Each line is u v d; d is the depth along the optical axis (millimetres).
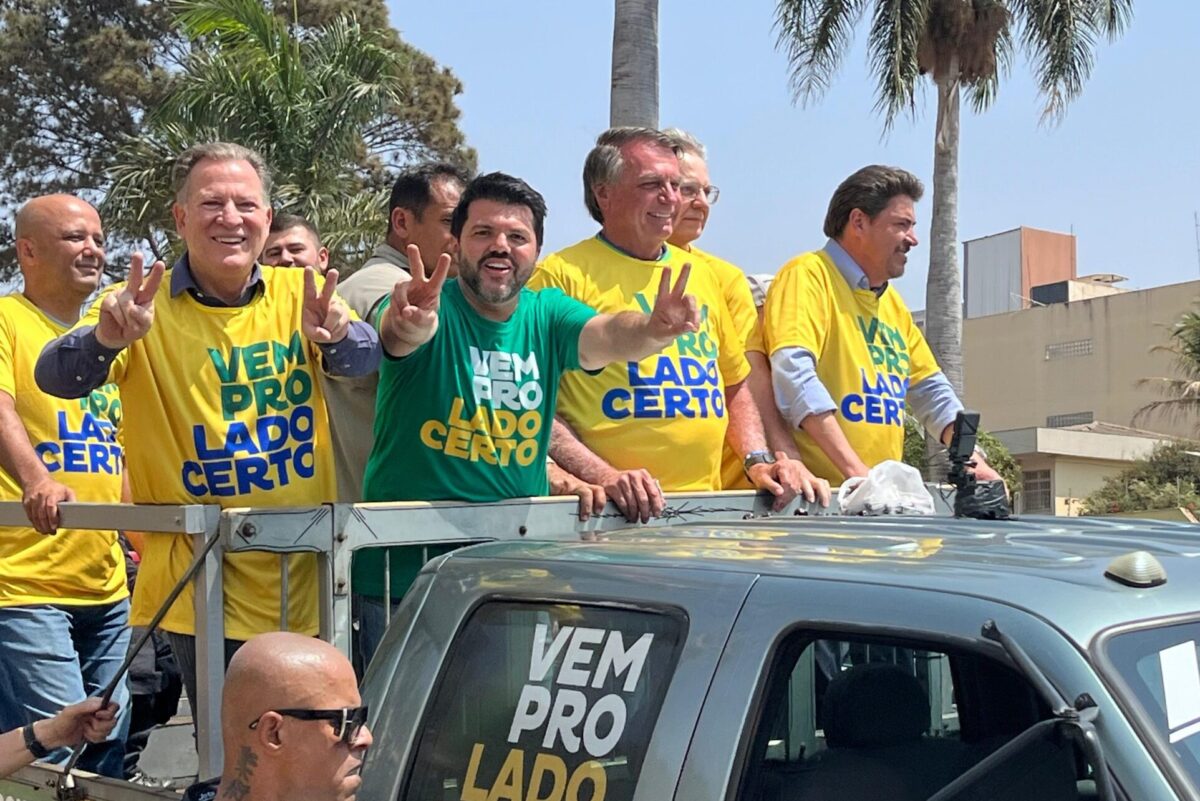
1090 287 56375
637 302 4055
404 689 2285
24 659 4129
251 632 3078
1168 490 31672
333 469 3508
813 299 4328
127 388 3354
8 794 3178
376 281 4066
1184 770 1561
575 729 2027
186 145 15336
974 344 56312
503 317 3428
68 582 4246
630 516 3334
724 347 4293
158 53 29469
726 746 1836
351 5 26906
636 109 10312
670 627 1982
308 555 3148
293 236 4867
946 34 18750
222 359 3357
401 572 3188
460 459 3330
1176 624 1726
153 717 4395
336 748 2006
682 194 4637
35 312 4426
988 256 62594
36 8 28500
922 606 1764
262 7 15086
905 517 2684
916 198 4422
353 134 15617
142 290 2885
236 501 3322
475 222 3316
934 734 1827
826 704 1862
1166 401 39156
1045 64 18781
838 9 18281
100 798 2869
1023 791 1576
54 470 4336
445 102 27984
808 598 1869
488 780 2109
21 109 28578
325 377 3576
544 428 3500
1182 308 48125
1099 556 1964
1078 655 1629
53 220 4418
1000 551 2025
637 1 10312
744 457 4211
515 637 2182
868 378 4438
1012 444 37406
